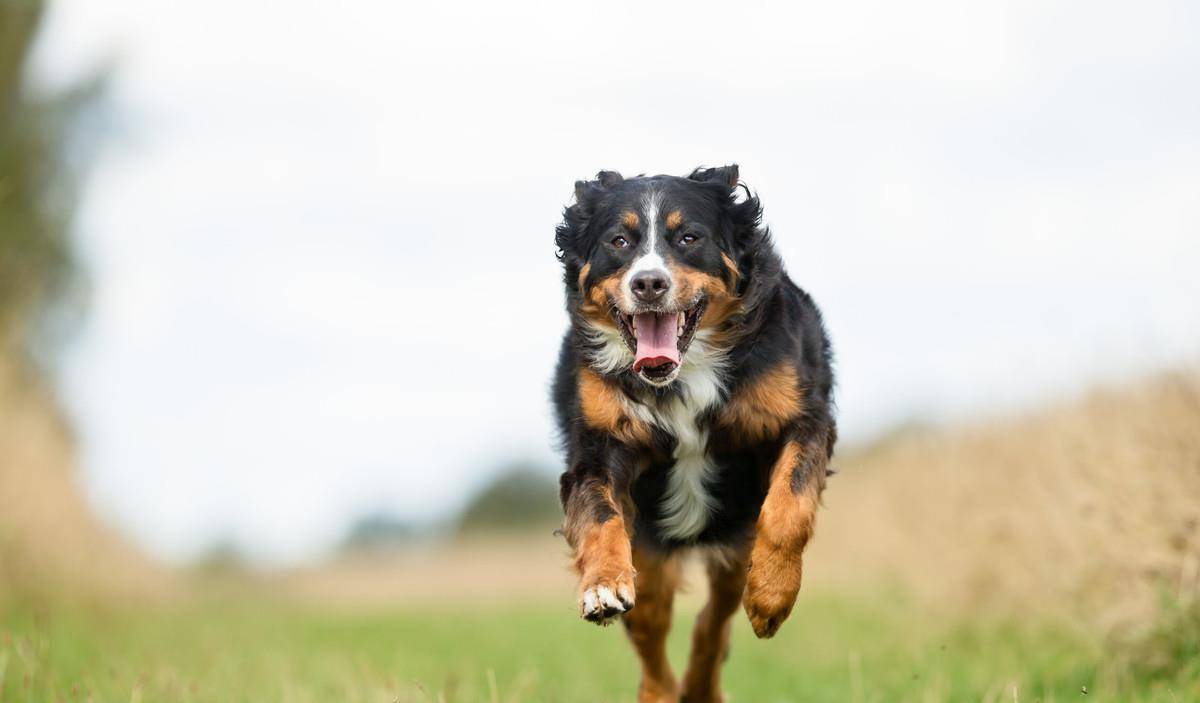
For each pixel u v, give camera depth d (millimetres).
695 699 7109
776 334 6090
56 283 21484
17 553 12914
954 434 12992
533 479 47344
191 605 21250
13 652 7785
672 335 5957
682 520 6324
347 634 14453
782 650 10797
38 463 13523
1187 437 7523
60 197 21844
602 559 5531
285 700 7297
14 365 14789
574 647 11992
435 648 12156
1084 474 8234
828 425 6098
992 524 10523
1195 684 6441
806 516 5629
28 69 21406
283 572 35281
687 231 6176
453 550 43188
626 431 6047
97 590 15047
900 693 7379
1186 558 7105
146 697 7027
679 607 17031
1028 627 9438
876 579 13602
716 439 6070
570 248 6574
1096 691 6750
